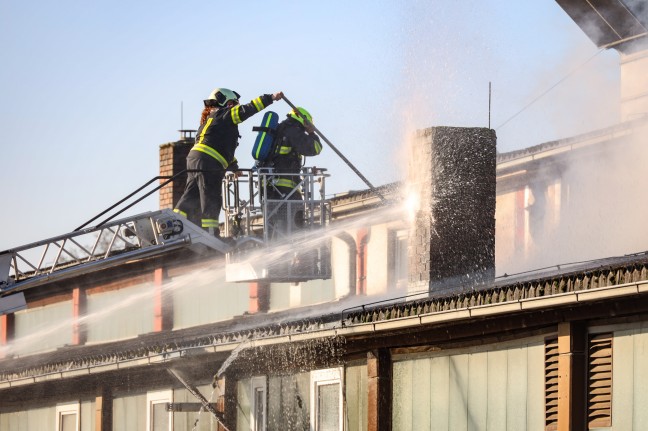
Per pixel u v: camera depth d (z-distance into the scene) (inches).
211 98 1409.9
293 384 1285.7
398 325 1059.3
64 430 1690.5
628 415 887.1
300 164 1380.4
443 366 1077.1
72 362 1590.8
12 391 1812.3
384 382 1136.8
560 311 930.1
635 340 887.7
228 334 1306.6
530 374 978.7
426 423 1089.4
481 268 1226.6
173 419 1481.3
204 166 1393.9
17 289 1411.2
